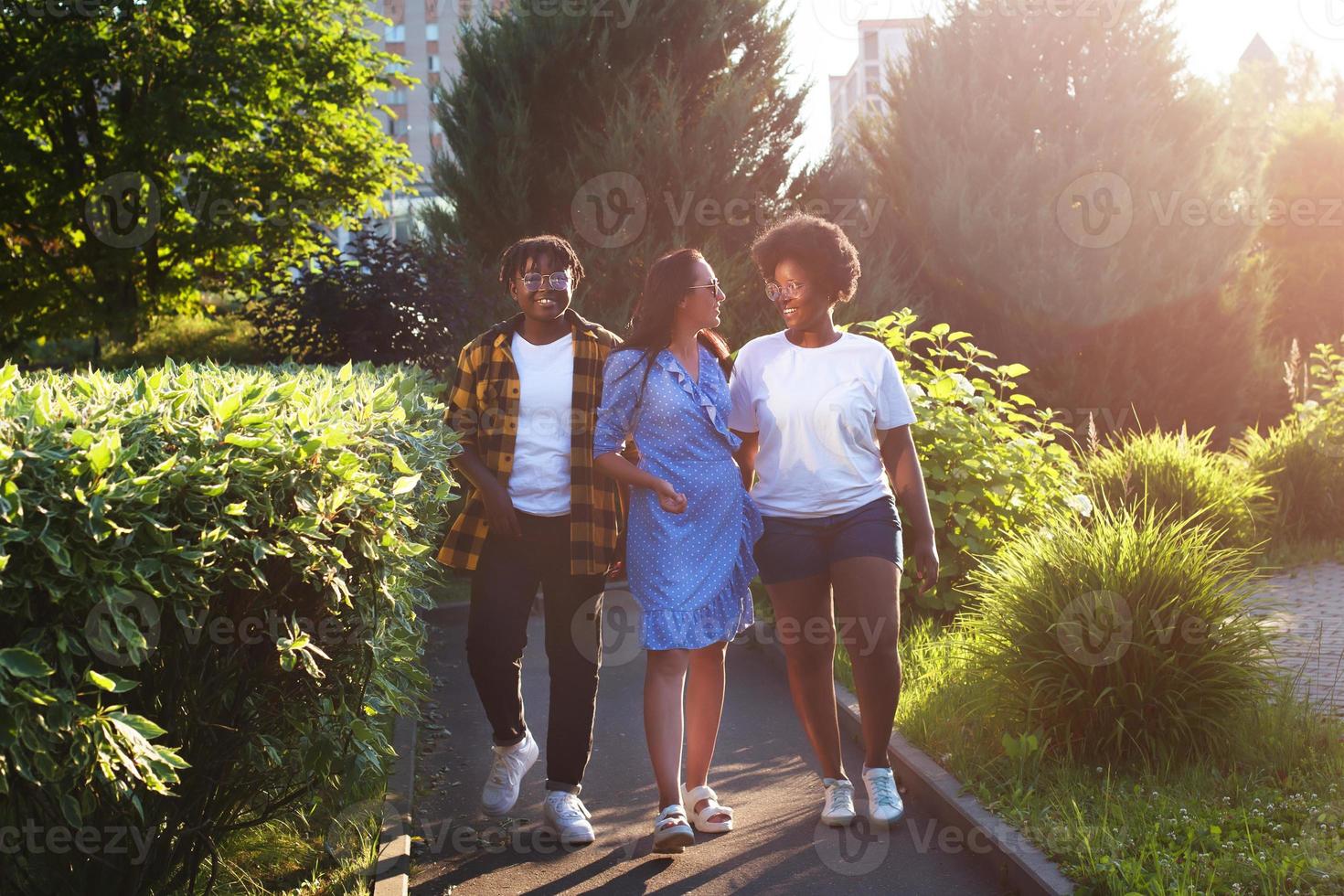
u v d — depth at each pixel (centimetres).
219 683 287
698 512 361
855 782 425
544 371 393
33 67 1955
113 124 2084
